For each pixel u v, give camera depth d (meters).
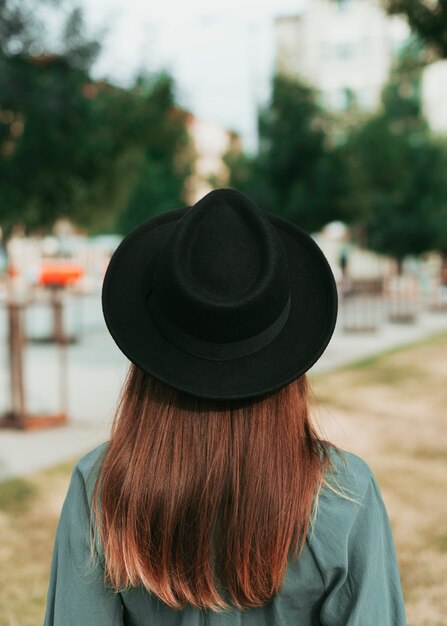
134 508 1.02
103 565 1.04
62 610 1.05
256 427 1.03
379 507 1.06
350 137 15.92
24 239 6.11
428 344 11.70
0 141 5.29
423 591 3.00
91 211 5.90
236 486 1.00
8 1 5.00
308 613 1.04
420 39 5.73
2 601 2.93
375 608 1.01
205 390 0.98
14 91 5.04
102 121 5.45
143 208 29.88
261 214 1.01
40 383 8.32
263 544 0.99
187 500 1.01
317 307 1.06
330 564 1.01
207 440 1.02
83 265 22.69
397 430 5.68
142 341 1.03
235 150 17.52
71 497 1.09
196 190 31.92
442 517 3.78
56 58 5.25
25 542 3.50
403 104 24.20
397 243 25.78
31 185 5.39
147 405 1.06
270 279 0.97
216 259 0.98
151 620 1.06
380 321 16.30
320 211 14.40
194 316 0.97
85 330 14.70
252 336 1.00
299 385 1.10
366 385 7.80
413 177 24.62
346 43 43.34
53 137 5.25
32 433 5.80
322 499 1.02
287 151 14.40
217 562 1.01
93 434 5.71
